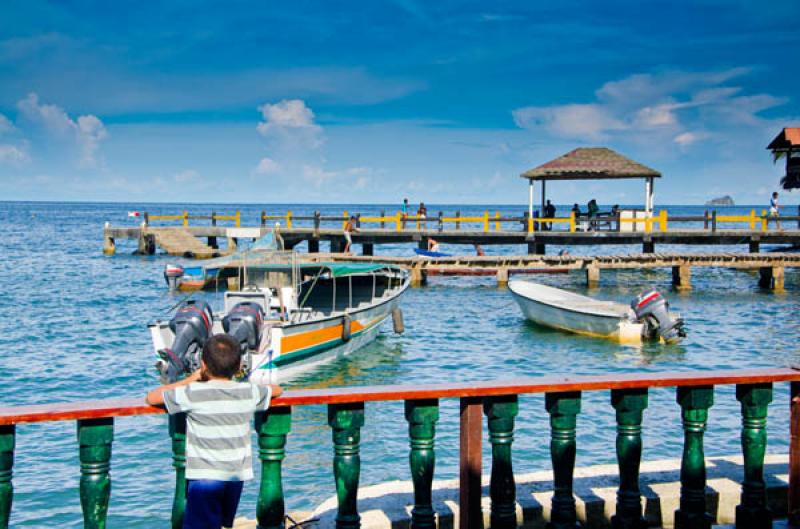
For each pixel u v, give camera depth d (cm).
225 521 383
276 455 386
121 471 1031
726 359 1856
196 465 368
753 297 3036
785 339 2116
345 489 401
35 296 3012
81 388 1547
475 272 3319
